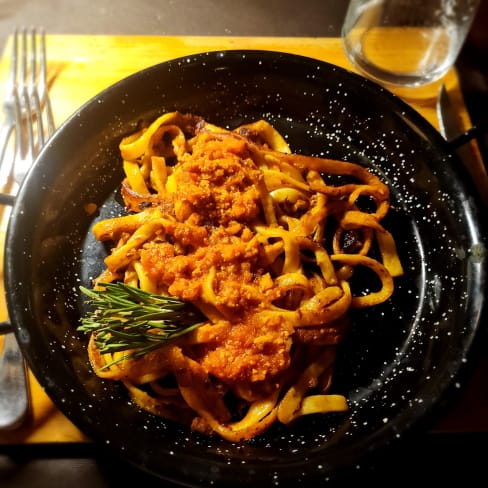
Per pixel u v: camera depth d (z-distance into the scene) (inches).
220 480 8.4
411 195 12.4
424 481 10.5
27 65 14.8
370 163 13.0
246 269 10.4
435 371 9.9
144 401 10.1
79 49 15.1
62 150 11.5
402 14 15.3
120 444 8.7
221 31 16.4
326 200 11.8
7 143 13.5
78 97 14.4
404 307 11.5
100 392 10.0
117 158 12.7
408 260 12.0
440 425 10.6
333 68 12.6
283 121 13.6
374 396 10.6
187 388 9.8
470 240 10.9
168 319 9.9
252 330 10.0
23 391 10.3
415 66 14.9
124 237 11.5
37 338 9.5
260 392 10.2
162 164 12.3
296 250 11.2
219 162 11.1
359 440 9.0
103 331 9.2
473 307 10.2
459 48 14.8
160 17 16.6
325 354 10.7
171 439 9.5
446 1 15.0
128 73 14.8
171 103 13.0
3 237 12.4
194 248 10.8
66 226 11.8
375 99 12.4
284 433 10.1
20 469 10.2
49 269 11.1
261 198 11.5
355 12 15.4
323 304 10.5
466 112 14.3
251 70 12.8
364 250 11.8
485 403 10.8
